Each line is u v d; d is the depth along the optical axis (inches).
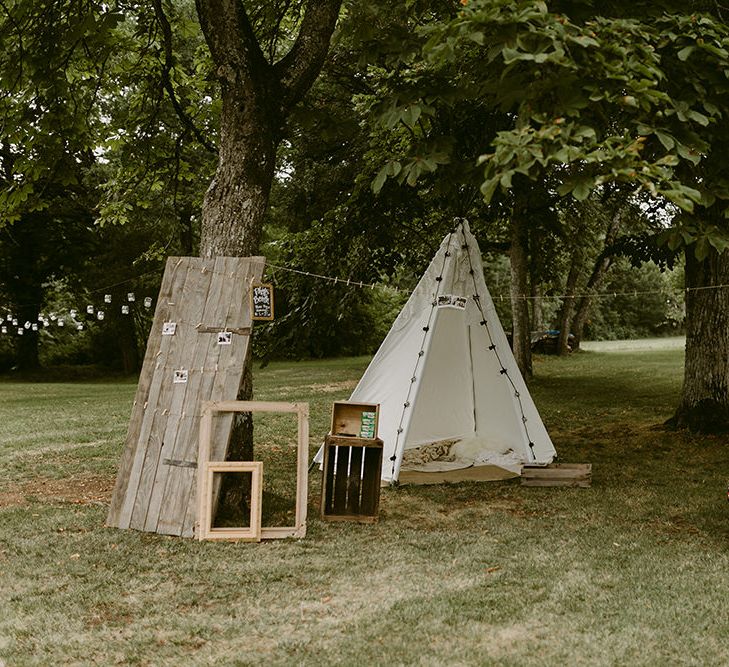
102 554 222.8
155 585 199.0
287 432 467.5
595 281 1070.4
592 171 181.6
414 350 339.0
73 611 180.9
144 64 384.5
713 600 185.8
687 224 207.0
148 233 963.3
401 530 253.9
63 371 1278.3
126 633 169.2
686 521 263.4
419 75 240.1
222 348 256.1
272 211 890.1
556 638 164.6
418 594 191.9
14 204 349.1
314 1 284.0
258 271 257.8
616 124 222.5
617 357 1070.4
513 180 350.0
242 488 270.2
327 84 591.2
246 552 227.5
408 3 240.4
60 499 295.1
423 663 152.6
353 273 427.2
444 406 373.7
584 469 317.7
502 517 270.1
